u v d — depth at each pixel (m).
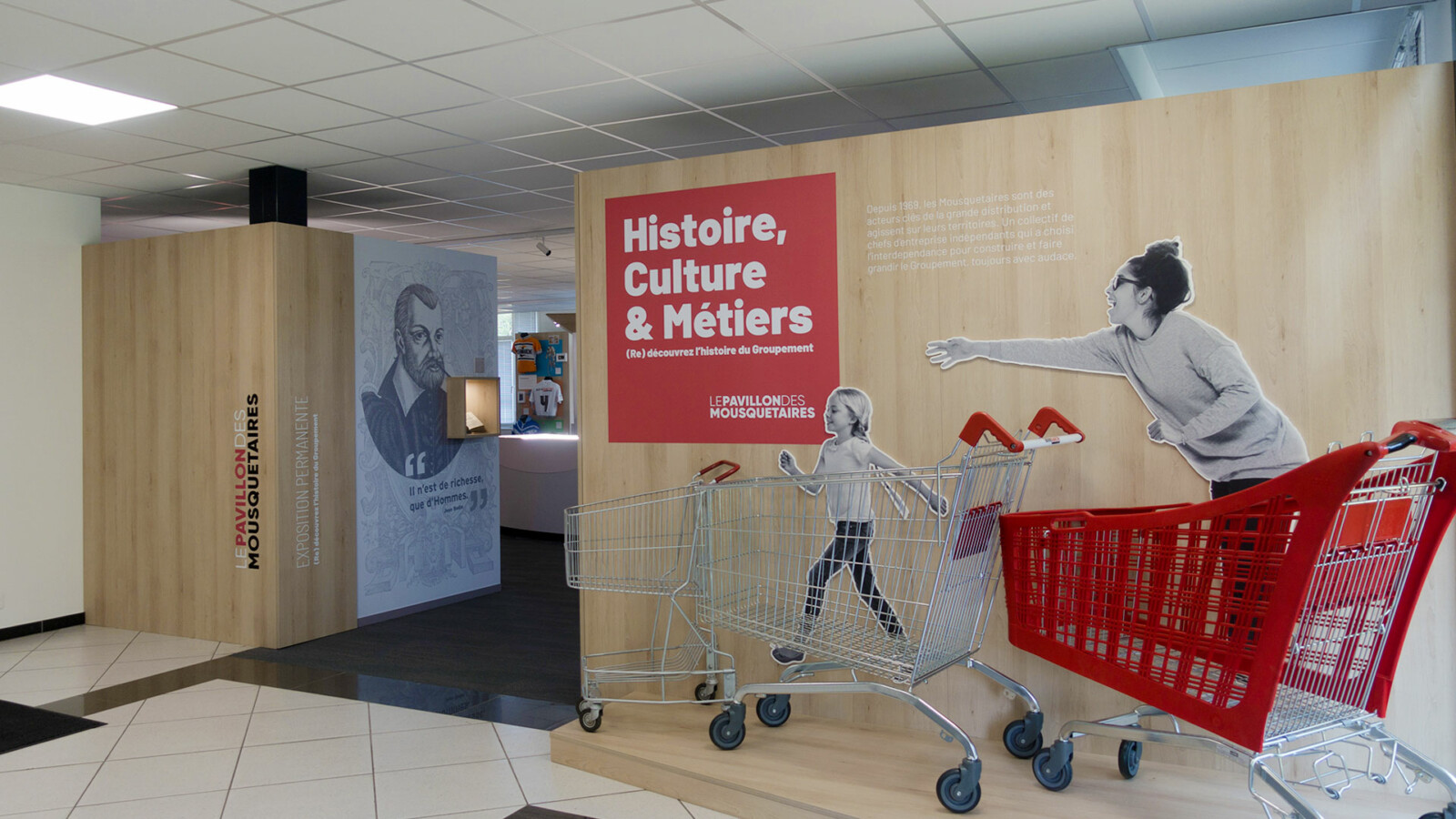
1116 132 3.54
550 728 4.35
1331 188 3.27
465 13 3.77
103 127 5.25
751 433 4.14
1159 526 2.81
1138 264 3.51
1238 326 3.39
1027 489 3.69
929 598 3.59
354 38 4.02
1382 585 2.66
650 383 4.34
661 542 4.32
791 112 5.42
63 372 6.70
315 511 6.15
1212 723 2.68
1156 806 3.08
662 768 3.54
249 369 5.98
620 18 3.89
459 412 7.21
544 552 9.63
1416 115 3.17
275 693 4.98
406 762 3.94
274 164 6.23
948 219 3.79
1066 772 3.22
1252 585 2.59
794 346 4.06
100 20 3.77
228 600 6.08
